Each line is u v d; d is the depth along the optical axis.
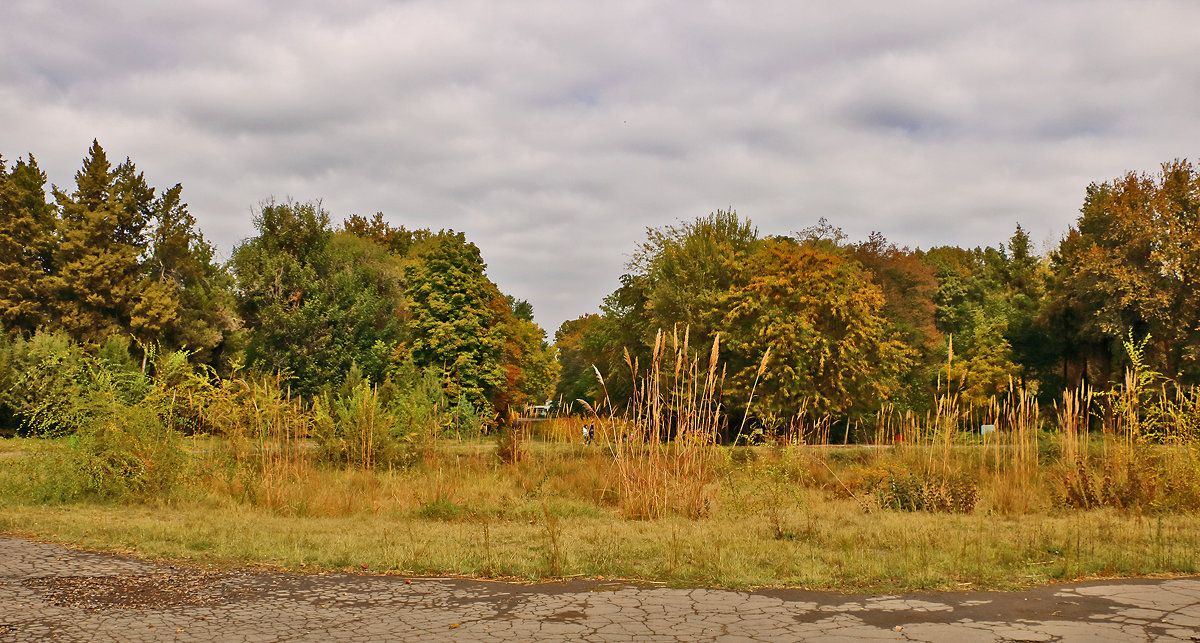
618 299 42.88
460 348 47.38
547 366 78.50
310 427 18.22
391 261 54.41
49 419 14.74
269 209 46.88
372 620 6.13
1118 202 40.69
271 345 43.06
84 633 5.75
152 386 14.39
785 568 7.92
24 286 40.94
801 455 16.80
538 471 17.16
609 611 6.39
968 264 82.50
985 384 44.56
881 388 33.66
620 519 12.02
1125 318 39.53
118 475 13.55
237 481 13.80
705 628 5.89
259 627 5.93
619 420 14.84
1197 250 36.88
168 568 8.03
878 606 6.53
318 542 9.36
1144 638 5.59
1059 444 16.59
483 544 9.23
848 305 33.16
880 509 12.76
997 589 7.13
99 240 43.25
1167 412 13.11
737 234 41.81
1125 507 12.52
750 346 31.20
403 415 19.09
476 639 5.62
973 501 12.93
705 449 13.77
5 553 8.73
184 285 47.47
